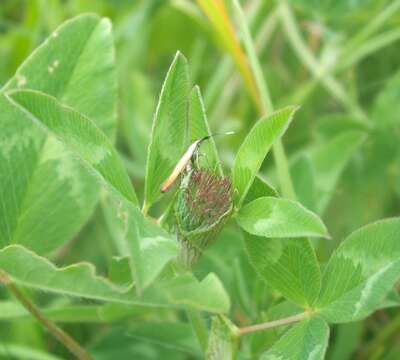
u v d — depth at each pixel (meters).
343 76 0.24
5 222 0.11
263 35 0.23
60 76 0.12
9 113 0.11
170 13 0.24
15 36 0.23
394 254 0.09
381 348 0.16
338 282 0.10
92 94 0.12
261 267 0.10
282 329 0.11
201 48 0.24
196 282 0.09
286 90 0.24
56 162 0.12
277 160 0.14
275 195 0.10
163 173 0.10
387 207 0.20
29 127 0.12
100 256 0.19
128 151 0.22
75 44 0.12
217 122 0.22
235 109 0.23
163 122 0.10
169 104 0.10
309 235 0.09
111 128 0.12
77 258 0.19
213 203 0.09
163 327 0.13
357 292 0.10
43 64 0.12
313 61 0.22
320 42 0.25
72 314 0.13
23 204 0.11
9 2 0.26
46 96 0.09
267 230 0.09
